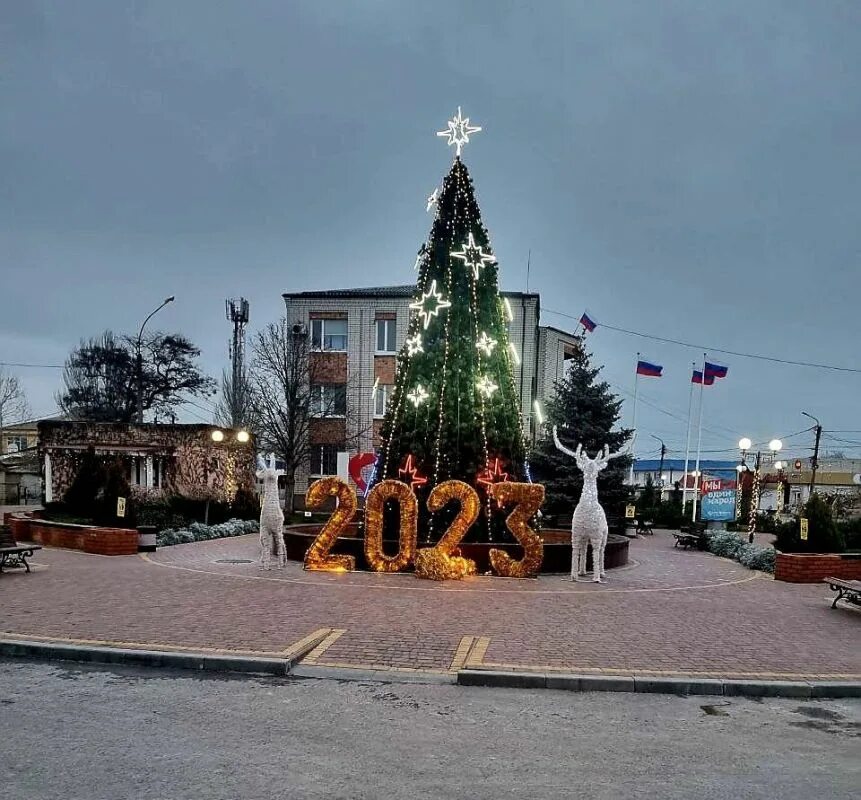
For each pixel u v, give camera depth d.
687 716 6.39
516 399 16.83
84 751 5.18
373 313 36.53
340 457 26.78
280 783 4.73
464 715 6.20
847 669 7.75
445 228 16.31
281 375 34.03
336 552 14.98
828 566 14.82
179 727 5.71
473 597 11.45
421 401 15.68
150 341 52.94
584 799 4.62
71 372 54.06
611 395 31.03
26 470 48.94
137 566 14.59
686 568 17.12
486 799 4.59
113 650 7.59
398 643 8.34
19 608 9.84
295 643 8.08
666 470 70.81
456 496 13.73
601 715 6.34
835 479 58.28
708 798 4.69
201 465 29.89
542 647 8.27
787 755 5.52
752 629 9.70
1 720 5.79
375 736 5.64
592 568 15.23
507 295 36.06
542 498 13.90
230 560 15.82
